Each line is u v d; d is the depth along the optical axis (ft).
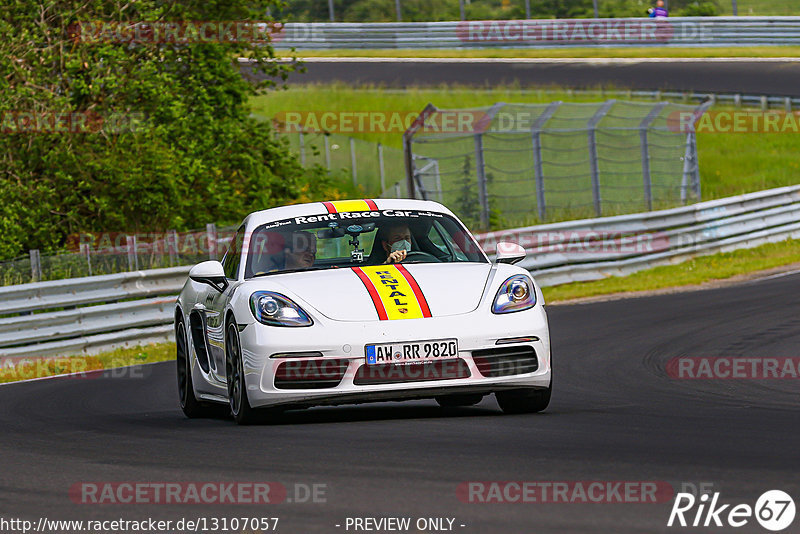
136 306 181.06
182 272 191.93
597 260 233.35
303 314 77.20
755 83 419.13
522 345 77.82
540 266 222.48
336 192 336.29
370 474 56.08
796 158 388.98
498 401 83.35
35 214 234.79
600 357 123.24
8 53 239.91
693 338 135.03
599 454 59.36
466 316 77.10
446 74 441.27
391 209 92.32
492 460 58.44
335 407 95.04
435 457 60.23
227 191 259.39
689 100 402.11
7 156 241.76
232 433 75.72
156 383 129.49
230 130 264.31
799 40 461.37
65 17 248.93
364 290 78.95
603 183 338.95
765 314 155.53
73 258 184.34
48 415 99.60
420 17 503.20
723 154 396.98
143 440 75.66
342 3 507.71
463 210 318.86
